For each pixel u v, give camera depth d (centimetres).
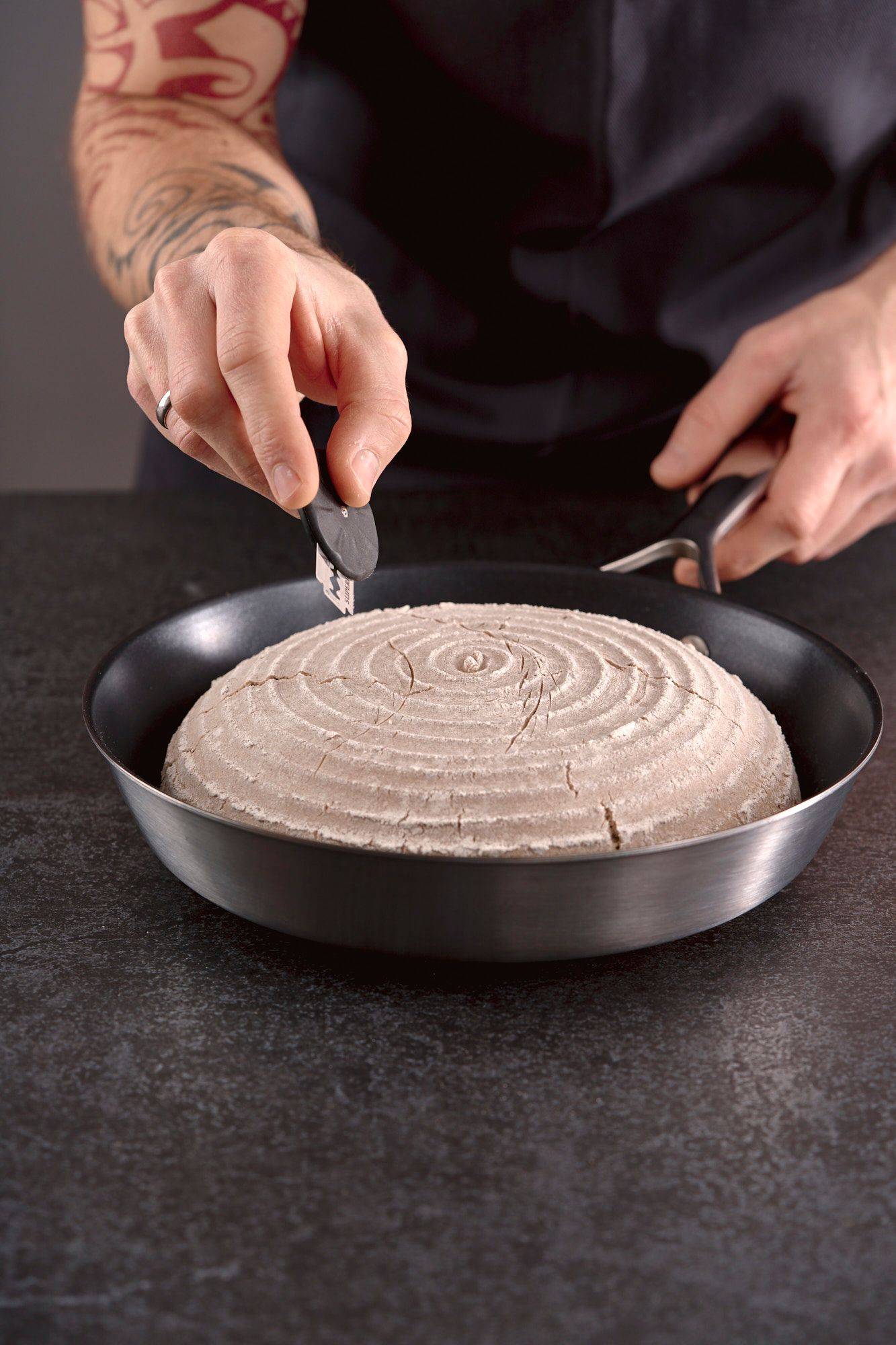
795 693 70
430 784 55
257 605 76
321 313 63
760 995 53
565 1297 37
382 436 60
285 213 99
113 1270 39
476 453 134
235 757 60
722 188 121
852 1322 37
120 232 103
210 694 68
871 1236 40
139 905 60
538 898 48
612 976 54
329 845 47
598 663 65
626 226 122
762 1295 38
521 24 110
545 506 126
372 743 57
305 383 67
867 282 106
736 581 106
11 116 254
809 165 120
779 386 99
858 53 113
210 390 57
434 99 118
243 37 117
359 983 54
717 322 126
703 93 113
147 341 63
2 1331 36
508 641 68
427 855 47
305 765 57
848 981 54
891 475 100
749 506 91
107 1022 51
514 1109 46
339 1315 37
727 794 58
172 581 106
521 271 124
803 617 97
